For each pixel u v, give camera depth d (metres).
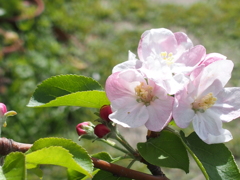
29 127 0.95
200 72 0.26
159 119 0.26
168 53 0.29
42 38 1.30
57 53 1.24
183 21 1.53
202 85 0.27
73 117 1.01
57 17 1.44
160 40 0.29
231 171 0.26
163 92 0.26
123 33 1.45
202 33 1.46
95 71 1.22
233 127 1.02
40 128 0.96
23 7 1.40
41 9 1.41
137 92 0.27
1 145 0.24
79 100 0.29
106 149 0.95
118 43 1.38
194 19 1.53
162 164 0.26
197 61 0.27
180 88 0.25
